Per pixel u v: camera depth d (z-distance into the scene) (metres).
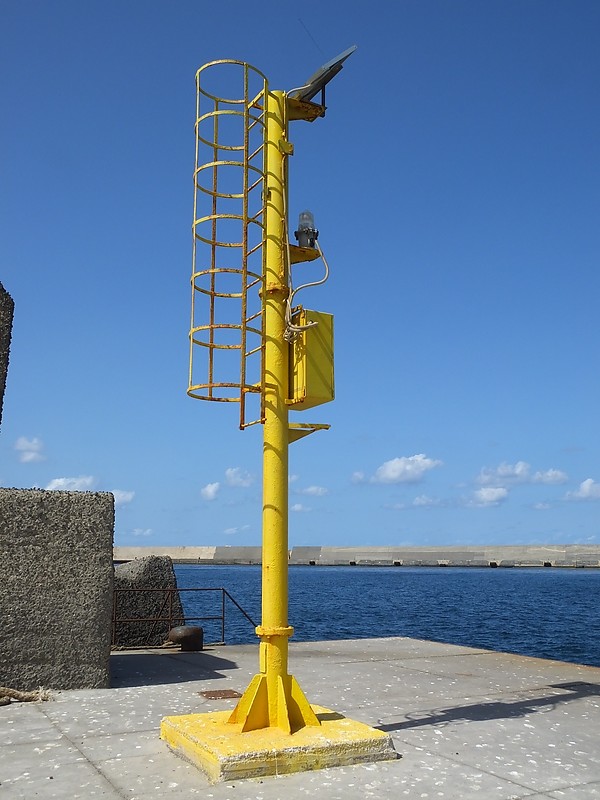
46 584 7.94
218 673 9.07
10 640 7.70
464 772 4.88
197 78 5.88
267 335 5.50
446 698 7.47
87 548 8.18
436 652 11.34
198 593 60.56
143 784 4.57
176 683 8.34
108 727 6.14
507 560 140.50
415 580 100.88
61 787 4.54
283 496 5.35
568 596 58.69
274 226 5.63
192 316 5.63
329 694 7.67
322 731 5.13
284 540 5.34
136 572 12.76
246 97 5.72
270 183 5.68
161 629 12.67
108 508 8.38
